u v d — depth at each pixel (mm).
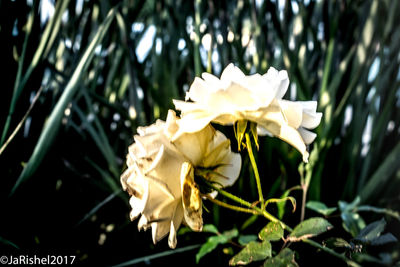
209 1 657
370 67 659
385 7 653
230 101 371
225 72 390
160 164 373
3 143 537
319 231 381
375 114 670
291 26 774
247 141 389
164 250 583
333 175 645
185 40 712
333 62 688
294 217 573
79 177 646
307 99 621
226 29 682
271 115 370
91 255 584
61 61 749
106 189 646
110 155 634
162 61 728
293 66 625
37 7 569
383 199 617
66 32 764
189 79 699
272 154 618
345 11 663
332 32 639
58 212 578
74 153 669
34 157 510
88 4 663
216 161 404
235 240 553
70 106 647
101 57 751
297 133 367
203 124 375
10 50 562
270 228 394
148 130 400
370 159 645
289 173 600
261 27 684
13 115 544
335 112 600
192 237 575
